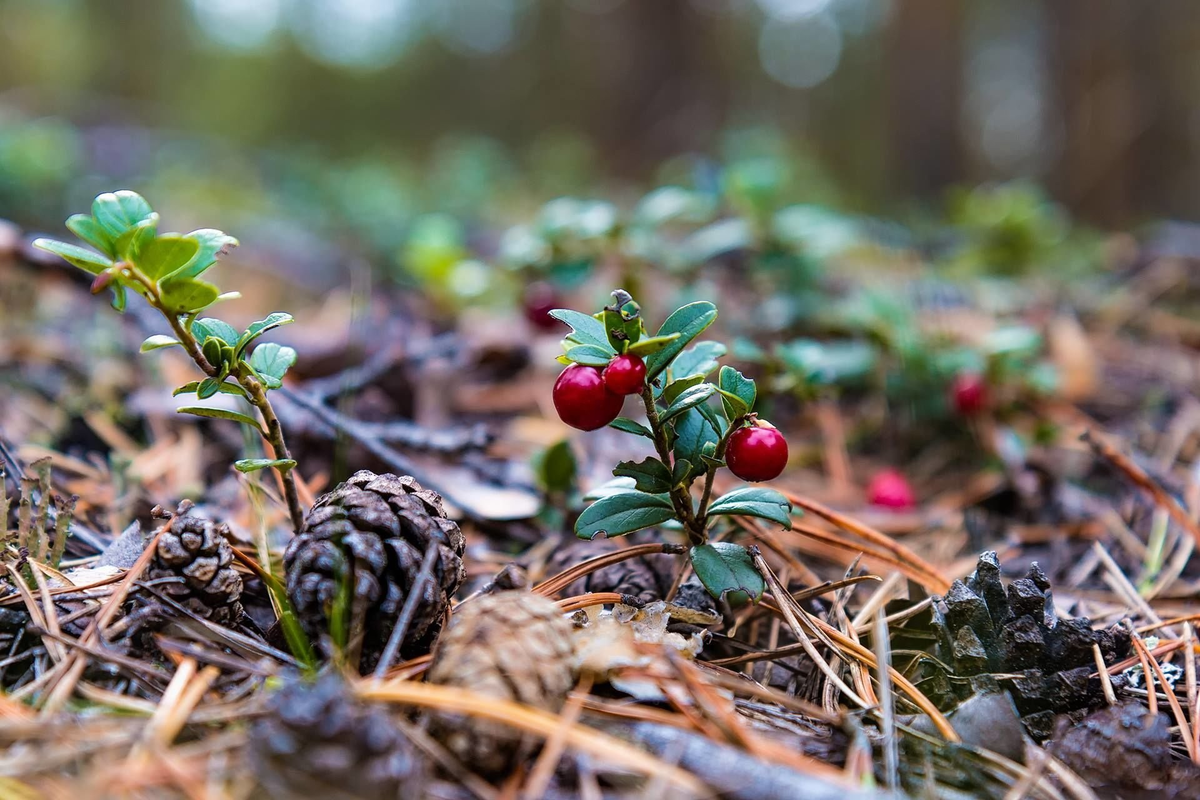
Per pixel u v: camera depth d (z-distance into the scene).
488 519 0.26
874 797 0.17
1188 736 0.19
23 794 0.17
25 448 0.26
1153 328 0.45
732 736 0.18
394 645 0.18
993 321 0.43
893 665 0.21
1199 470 0.29
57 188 0.62
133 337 0.36
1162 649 0.21
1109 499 0.29
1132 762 0.18
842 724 0.19
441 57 2.05
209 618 0.20
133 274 0.19
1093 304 0.48
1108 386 0.38
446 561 0.20
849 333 0.35
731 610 0.22
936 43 1.02
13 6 1.50
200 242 0.19
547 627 0.18
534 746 0.18
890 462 0.32
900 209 0.80
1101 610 0.24
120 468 0.25
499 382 0.37
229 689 0.19
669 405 0.20
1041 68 1.19
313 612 0.19
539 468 0.26
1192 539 0.26
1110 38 1.04
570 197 0.91
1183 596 0.24
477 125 1.98
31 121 0.96
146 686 0.19
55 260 0.34
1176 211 1.03
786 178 0.61
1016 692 0.20
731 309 0.41
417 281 0.51
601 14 1.61
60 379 0.33
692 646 0.20
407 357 0.33
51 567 0.21
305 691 0.17
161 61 1.77
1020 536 0.27
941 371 0.31
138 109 1.61
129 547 0.22
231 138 1.57
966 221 0.51
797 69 1.90
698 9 1.37
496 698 0.18
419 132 1.99
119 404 0.30
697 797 0.17
